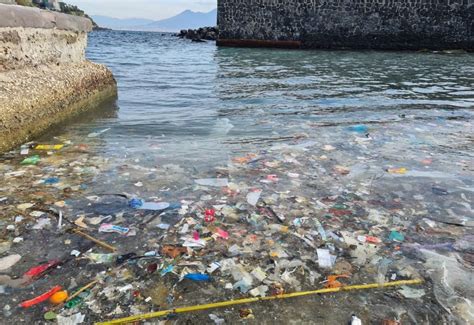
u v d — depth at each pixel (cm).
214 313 190
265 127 523
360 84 949
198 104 676
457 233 266
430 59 1728
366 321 187
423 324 186
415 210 297
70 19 601
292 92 812
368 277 219
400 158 407
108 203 297
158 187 327
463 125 544
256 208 294
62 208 288
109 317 186
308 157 407
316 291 206
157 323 183
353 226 272
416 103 706
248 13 2306
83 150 416
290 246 246
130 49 2245
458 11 2069
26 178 338
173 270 221
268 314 190
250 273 220
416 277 219
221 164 383
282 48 2303
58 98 505
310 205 301
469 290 209
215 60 1590
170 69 1223
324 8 2205
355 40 2222
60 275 215
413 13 2120
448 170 376
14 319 183
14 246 240
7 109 402
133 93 770
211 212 286
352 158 405
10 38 442
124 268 222
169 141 456
